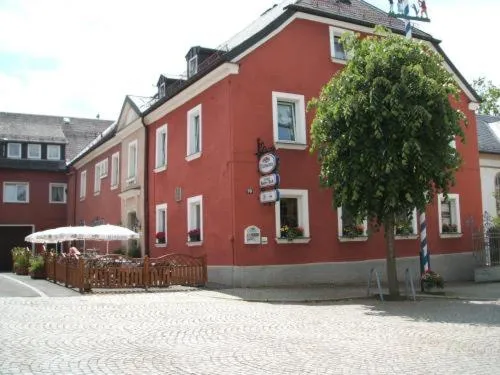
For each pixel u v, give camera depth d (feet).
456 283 66.08
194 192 65.31
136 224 82.28
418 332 30.35
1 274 84.12
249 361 23.25
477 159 75.97
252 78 59.47
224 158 58.75
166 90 77.20
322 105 49.96
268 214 57.93
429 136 46.19
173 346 26.55
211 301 45.68
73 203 123.44
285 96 61.11
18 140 127.75
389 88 45.93
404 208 47.78
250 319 35.55
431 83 45.34
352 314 38.06
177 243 69.36
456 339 28.19
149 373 21.33
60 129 137.69
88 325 32.86
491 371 21.45
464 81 75.31
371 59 46.96
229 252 57.00
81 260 53.62
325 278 60.18
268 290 53.31
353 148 47.03
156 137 77.66
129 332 30.50
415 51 47.42
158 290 53.98
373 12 74.28
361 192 47.57
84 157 113.50
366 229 63.10
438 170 45.98
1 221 123.34
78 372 21.47
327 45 65.26
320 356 24.16
